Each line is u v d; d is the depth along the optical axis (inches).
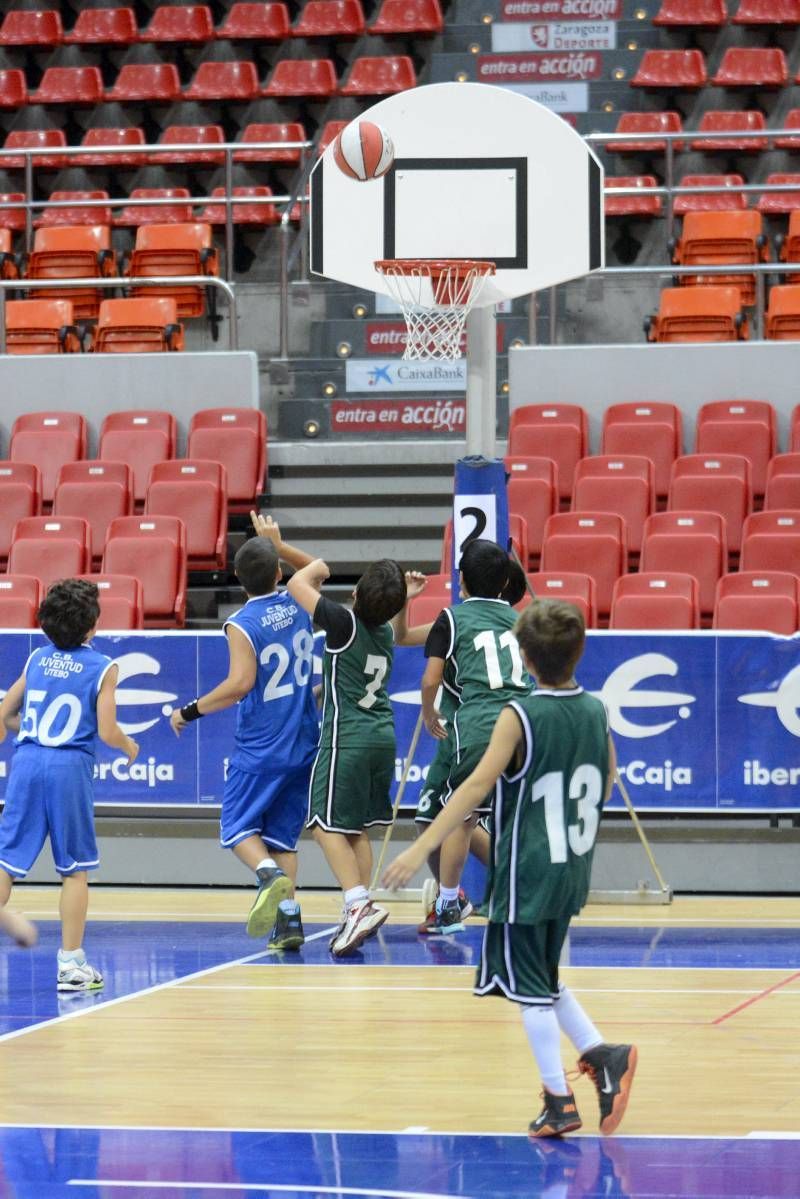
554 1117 308.7
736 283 1048.8
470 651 497.7
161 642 667.4
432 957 514.9
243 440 904.3
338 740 520.4
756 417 893.8
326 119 1279.5
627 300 981.2
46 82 1305.4
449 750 526.9
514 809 306.5
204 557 855.1
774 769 634.2
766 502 834.8
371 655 523.2
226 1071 367.9
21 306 1031.0
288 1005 442.0
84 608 477.4
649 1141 307.9
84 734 472.1
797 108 1197.7
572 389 925.8
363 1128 319.3
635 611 695.7
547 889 303.0
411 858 295.9
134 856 679.1
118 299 1017.5
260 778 528.7
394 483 914.1
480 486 563.2
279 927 522.3
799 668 632.4
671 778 637.3
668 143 1021.2
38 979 485.4
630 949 523.5
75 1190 280.4
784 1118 323.6
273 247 1150.3
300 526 909.8
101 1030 412.5
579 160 601.9
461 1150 302.7
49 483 922.1
